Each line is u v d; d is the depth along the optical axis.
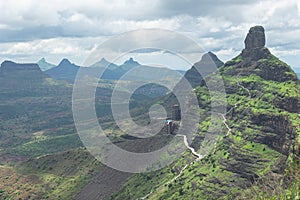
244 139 169.12
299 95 177.75
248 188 133.25
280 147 155.38
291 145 133.25
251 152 159.25
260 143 163.75
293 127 144.88
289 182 100.06
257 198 100.88
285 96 181.25
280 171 135.00
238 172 156.12
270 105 186.50
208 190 153.38
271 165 144.50
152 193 168.38
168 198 158.38
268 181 119.31
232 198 140.00
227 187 151.00
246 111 191.62
